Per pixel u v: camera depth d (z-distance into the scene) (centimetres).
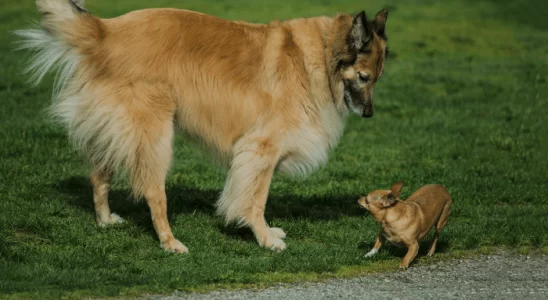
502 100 2909
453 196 1600
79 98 1170
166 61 1167
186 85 1181
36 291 934
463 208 1510
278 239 1223
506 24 4928
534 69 3594
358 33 1222
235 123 1214
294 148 1237
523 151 2070
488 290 1002
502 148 2117
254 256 1162
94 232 1230
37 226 1216
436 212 1143
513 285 1030
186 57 1182
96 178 1250
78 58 1162
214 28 1216
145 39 1170
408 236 1094
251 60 1219
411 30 4525
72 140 1205
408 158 1973
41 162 1636
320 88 1249
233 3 4753
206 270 1064
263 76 1219
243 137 1220
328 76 1251
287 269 1080
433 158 2000
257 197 1215
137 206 1396
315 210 1467
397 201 1099
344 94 1264
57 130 1916
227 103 1203
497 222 1387
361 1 5212
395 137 2258
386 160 1942
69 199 1405
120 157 1160
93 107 1156
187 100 1187
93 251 1138
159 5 4519
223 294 962
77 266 1059
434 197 1152
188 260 1125
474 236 1270
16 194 1392
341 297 953
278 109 1220
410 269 1113
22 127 1930
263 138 1211
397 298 952
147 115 1152
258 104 1212
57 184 1482
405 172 1795
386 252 1162
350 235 1295
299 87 1235
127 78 1150
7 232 1183
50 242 1184
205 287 992
